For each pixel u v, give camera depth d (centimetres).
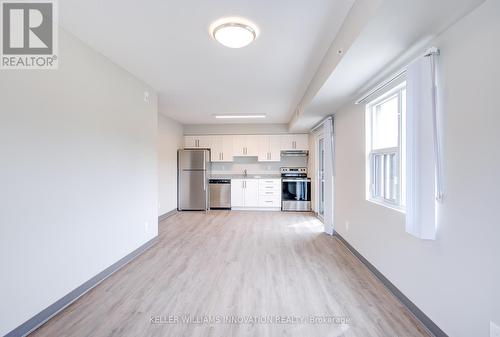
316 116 457
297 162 730
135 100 331
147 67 299
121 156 300
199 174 663
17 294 175
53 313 203
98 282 258
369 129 303
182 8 186
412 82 183
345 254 346
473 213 145
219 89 384
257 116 595
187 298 231
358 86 278
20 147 178
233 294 238
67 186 219
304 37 227
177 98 436
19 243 177
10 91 173
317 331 185
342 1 176
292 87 374
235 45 223
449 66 161
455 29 156
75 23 207
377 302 224
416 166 179
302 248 371
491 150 133
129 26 211
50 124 202
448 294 164
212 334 182
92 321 197
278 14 192
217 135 712
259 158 704
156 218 396
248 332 184
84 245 239
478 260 141
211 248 371
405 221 207
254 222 541
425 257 188
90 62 247
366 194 303
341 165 398
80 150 234
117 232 293
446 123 165
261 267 301
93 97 252
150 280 267
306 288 250
